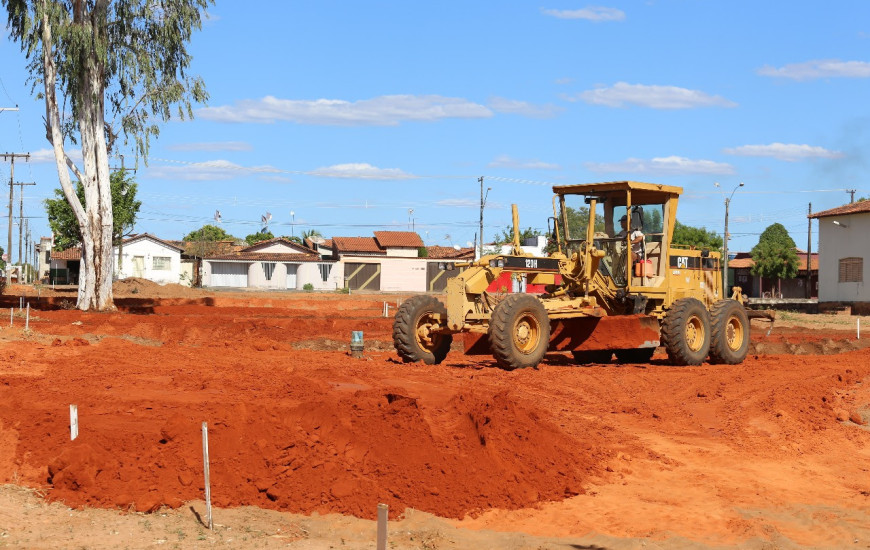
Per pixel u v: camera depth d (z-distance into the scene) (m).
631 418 12.99
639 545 7.94
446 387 13.77
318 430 9.79
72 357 16.36
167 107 32.50
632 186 17.28
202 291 56.72
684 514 8.98
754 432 12.41
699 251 19.67
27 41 31.08
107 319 28.00
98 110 32.53
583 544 7.96
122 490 8.43
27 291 52.25
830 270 48.75
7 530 7.42
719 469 10.70
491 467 9.49
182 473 8.72
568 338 17.80
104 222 33.16
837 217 48.25
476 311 16.45
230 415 9.77
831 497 9.84
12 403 11.09
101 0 31.48
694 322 18.22
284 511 8.45
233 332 25.17
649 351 19.23
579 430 11.73
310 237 93.81
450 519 8.59
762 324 34.81
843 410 14.27
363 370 15.23
